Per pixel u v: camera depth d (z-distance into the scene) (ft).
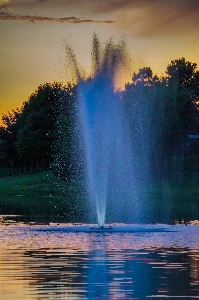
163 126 456.45
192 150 513.45
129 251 128.16
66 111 407.85
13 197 381.40
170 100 472.03
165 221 205.98
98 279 98.27
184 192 404.57
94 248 132.57
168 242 143.43
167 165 449.89
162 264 111.75
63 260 116.47
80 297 86.58
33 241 146.00
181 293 88.69
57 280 97.71
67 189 399.03
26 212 246.27
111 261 115.03
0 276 100.99
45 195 402.72
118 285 94.12
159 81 513.45
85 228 176.76
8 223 194.70
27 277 99.96
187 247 134.31
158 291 89.97
